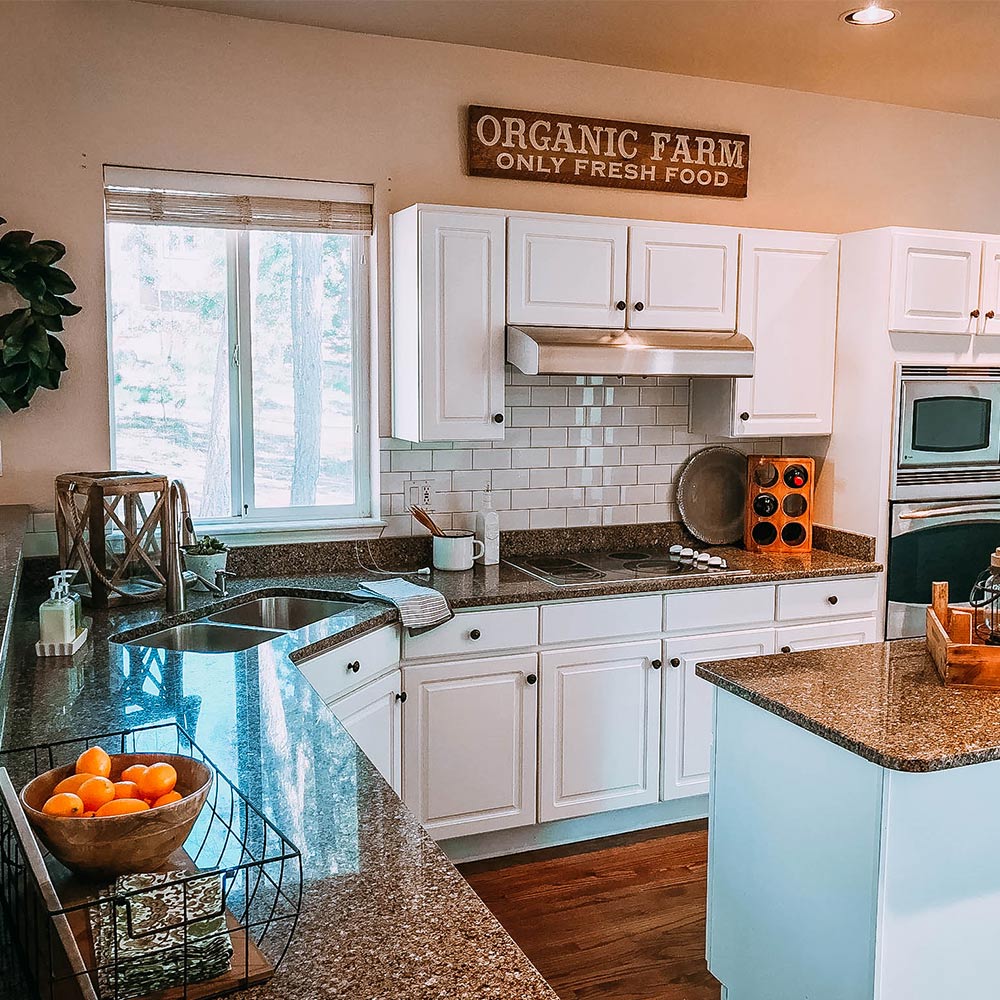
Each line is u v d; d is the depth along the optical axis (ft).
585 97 12.56
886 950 6.27
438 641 10.44
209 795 5.19
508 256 11.41
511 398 12.76
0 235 10.20
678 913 9.93
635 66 12.67
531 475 12.99
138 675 7.45
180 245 11.41
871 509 12.84
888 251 12.41
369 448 12.45
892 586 12.91
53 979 3.09
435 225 11.02
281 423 12.08
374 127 11.63
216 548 10.38
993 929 6.65
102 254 10.62
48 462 10.60
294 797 5.16
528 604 10.84
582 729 11.27
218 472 11.85
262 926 3.85
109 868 3.83
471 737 10.73
